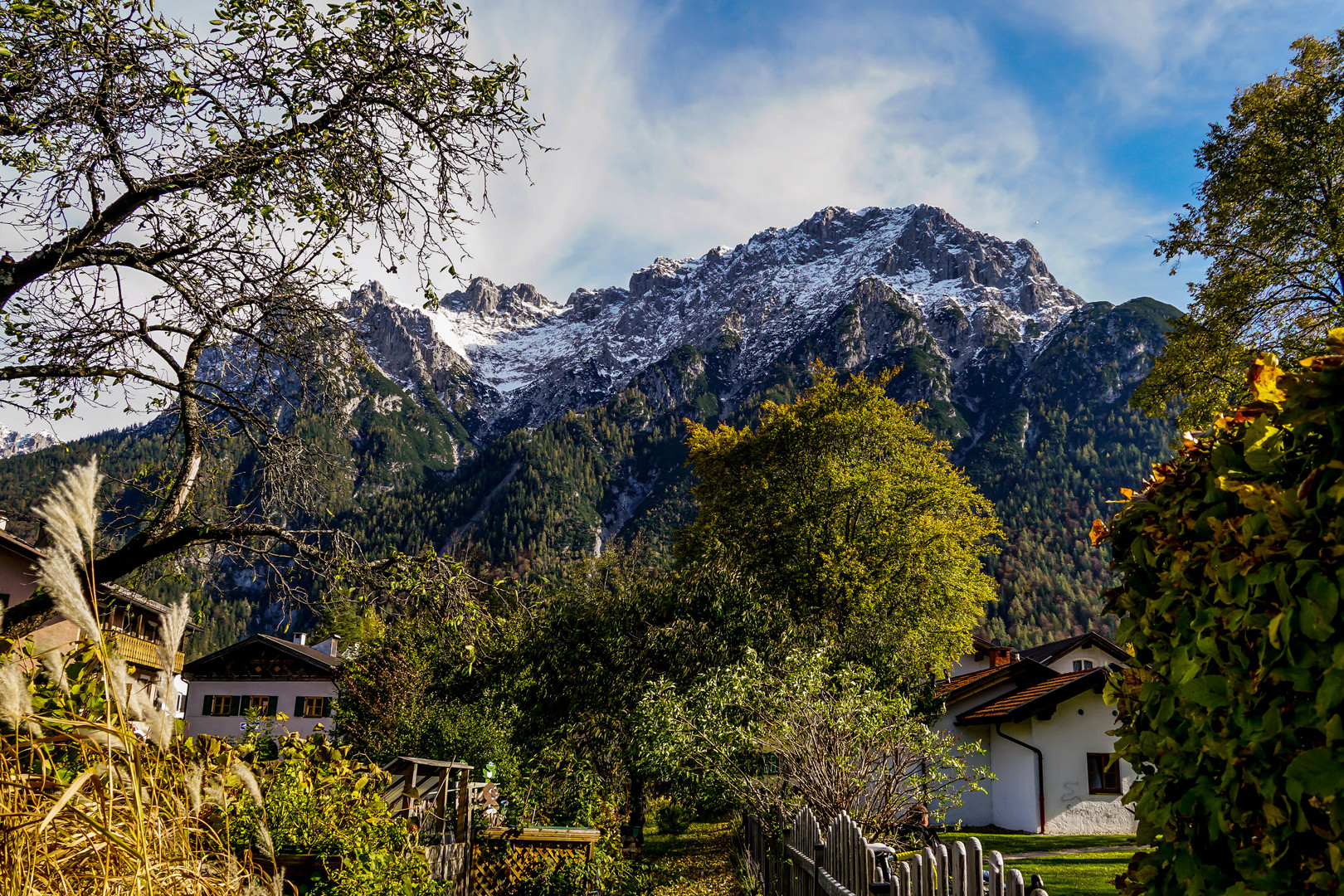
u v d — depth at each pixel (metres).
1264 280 17.22
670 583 20.19
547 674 17.42
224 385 8.17
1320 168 16.88
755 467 29.42
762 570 25.11
